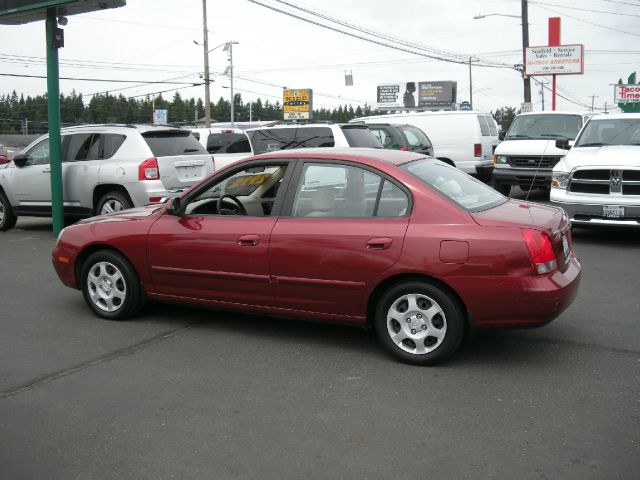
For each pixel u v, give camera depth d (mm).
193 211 6039
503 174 14695
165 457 3678
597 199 9773
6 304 7027
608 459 3555
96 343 5691
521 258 4664
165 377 4875
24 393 4602
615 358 5145
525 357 5184
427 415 4156
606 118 11281
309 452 3703
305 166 5500
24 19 11414
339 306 5242
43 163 11820
